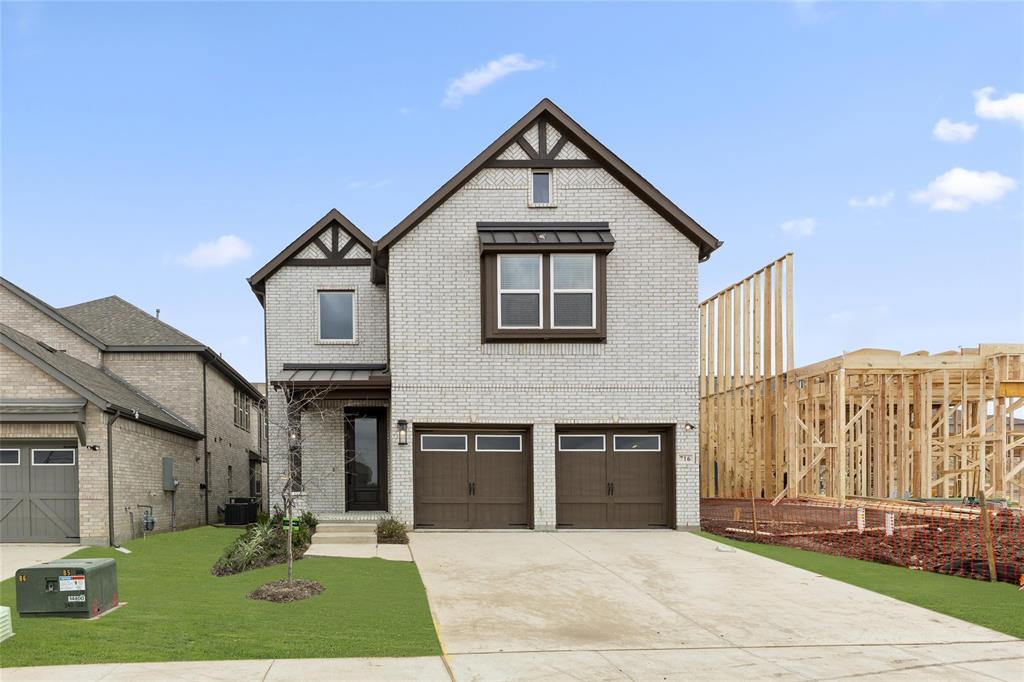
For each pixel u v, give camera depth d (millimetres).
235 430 27984
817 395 19219
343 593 10078
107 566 9062
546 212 16297
